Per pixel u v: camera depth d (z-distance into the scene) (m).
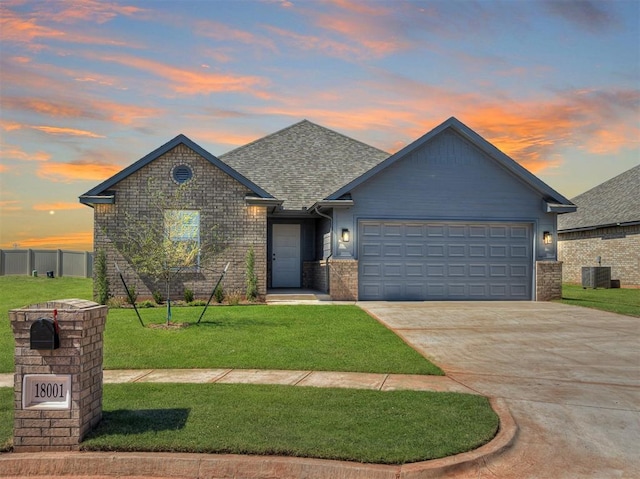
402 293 17.39
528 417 6.31
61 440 5.04
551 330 12.05
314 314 13.33
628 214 25.36
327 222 18.11
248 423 5.64
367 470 4.68
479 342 10.73
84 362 5.22
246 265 16.34
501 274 17.88
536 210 18.02
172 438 5.16
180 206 15.45
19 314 5.10
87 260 28.31
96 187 15.55
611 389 7.54
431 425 5.70
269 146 22.44
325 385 7.38
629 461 5.17
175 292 16.08
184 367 8.40
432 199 17.53
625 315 14.27
